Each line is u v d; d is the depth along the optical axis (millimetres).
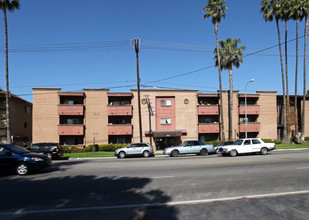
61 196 7246
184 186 8312
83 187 8398
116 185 8625
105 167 13695
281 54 34562
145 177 10109
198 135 34875
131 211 5754
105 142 31891
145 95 33188
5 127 30203
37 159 11461
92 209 5949
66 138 31844
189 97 34094
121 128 31969
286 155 18703
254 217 5215
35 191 7938
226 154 21109
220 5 31156
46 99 31250
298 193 7160
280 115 38719
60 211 5840
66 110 30859
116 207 6086
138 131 32625
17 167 11133
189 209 5840
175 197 6926
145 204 6293
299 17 33875
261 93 36000
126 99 33312
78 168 13430
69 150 29766
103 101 32344
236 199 6645
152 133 32188
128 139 33250
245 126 31625
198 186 8289
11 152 11359
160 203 6367
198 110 33812
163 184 8672
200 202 6402
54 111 31234
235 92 35469
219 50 33562
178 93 33938
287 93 34531
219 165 13484
